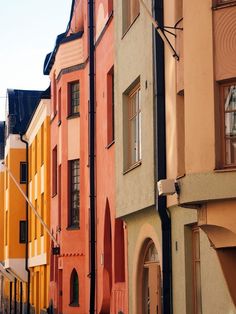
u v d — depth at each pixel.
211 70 15.43
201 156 15.38
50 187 37.91
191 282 17.84
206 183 15.20
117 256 24.50
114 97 23.75
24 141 48.03
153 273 20.28
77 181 30.61
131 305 22.34
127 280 22.84
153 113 19.47
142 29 20.59
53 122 35.31
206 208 15.43
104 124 25.89
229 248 15.31
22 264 47.66
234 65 15.20
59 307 32.38
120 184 22.81
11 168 48.59
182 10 17.28
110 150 24.89
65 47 30.92
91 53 27.59
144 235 21.08
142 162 20.45
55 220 34.16
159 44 19.27
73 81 30.66
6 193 50.47
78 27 30.91
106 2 25.52
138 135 21.81
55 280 33.97
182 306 18.03
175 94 18.02
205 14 15.59
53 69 35.25
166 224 19.00
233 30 15.28
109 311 26.14
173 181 15.88
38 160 41.88
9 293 55.47
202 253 16.86
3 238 52.56
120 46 23.06
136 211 21.09
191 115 15.62
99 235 26.62
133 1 22.36
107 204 25.36
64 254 30.52
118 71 23.25
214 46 15.45
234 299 15.30
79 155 30.11
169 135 18.72
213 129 15.30
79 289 29.41
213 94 15.38
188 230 17.97
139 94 21.73
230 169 15.02
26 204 47.81
